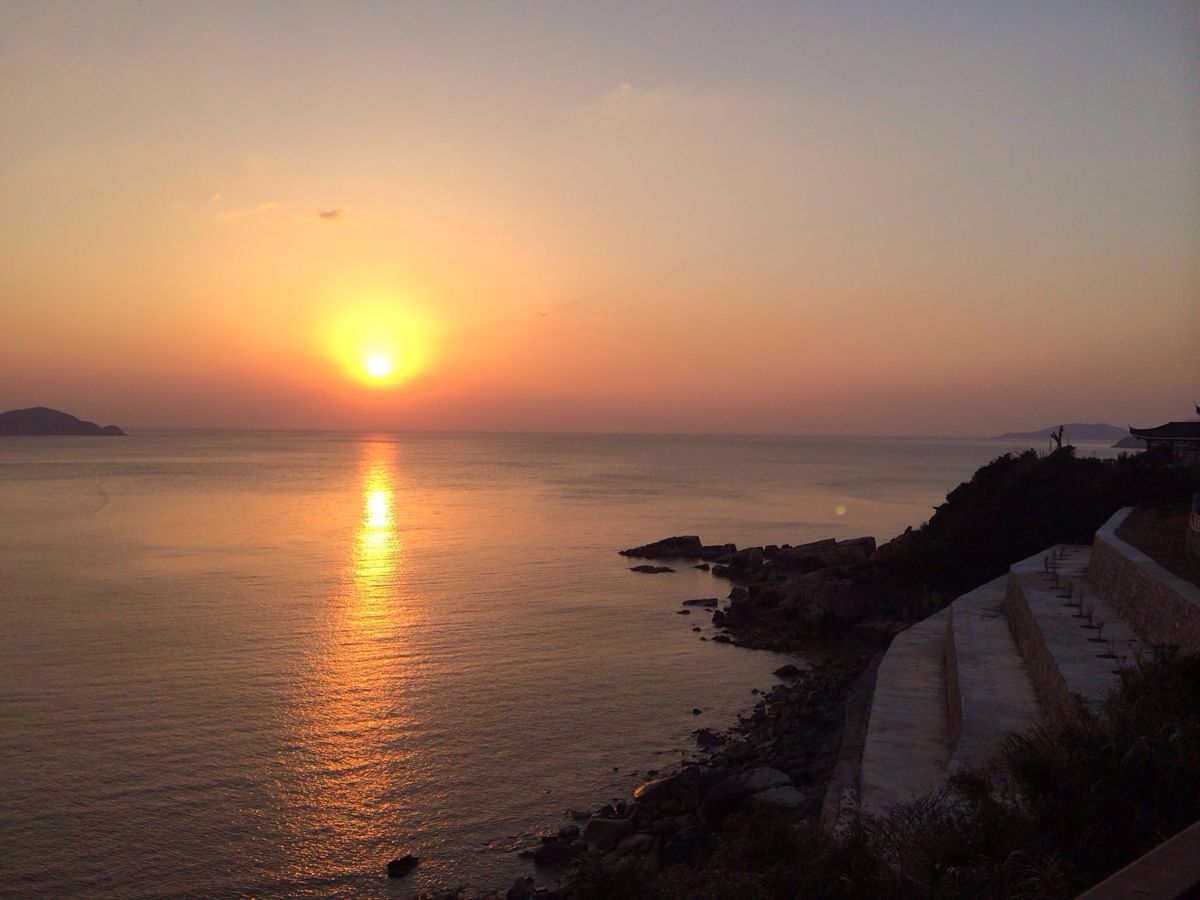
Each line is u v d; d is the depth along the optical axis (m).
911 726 20.47
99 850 20.34
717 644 40.88
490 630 42.31
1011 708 18.70
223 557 64.62
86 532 78.81
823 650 40.16
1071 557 33.00
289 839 21.09
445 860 20.39
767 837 12.45
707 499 120.88
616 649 39.44
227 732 27.66
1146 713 11.38
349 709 30.05
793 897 10.48
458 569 60.56
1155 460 47.03
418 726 28.66
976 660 22.73
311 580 55.06
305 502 111.88
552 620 44.91
